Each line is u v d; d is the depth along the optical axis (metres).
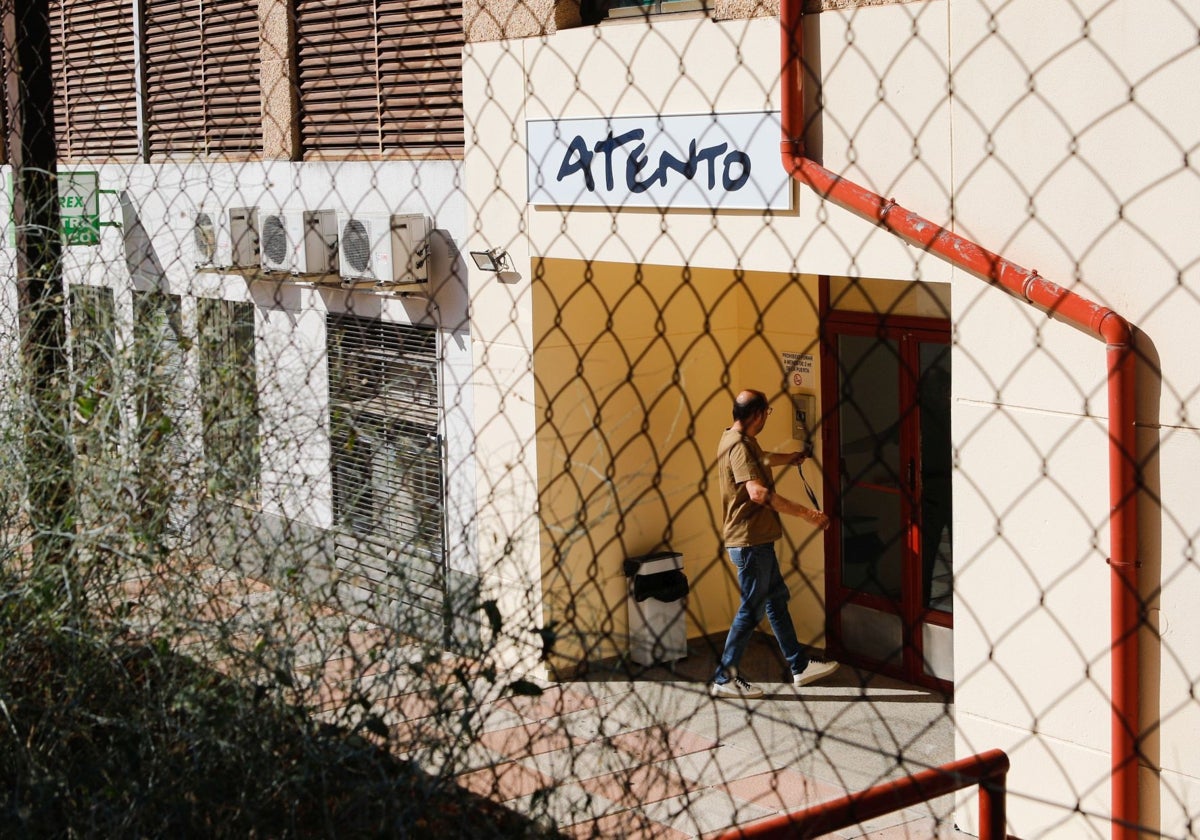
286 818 2.10
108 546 2.54
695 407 8.16
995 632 5.69
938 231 5.40
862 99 5.84
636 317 7.90
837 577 8.16
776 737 6.00
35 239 3.62
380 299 8.54
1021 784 5.62
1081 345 5.23
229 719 2.18
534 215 7.51
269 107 9.18
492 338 7.88
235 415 2.72
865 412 7.90
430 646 2.19
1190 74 4.77
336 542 2.46
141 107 9.84
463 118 7.97
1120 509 5.04
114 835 2.07
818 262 6.00
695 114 6.45
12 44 3.49
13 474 2.75
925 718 7.04
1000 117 5.36
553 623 2.25
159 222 9.58
